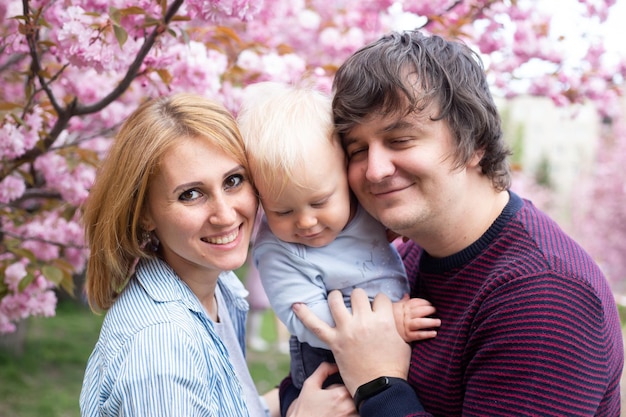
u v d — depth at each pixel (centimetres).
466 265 174
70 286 296
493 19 367
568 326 150
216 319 200
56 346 788
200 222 167
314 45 395
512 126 2344
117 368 160
